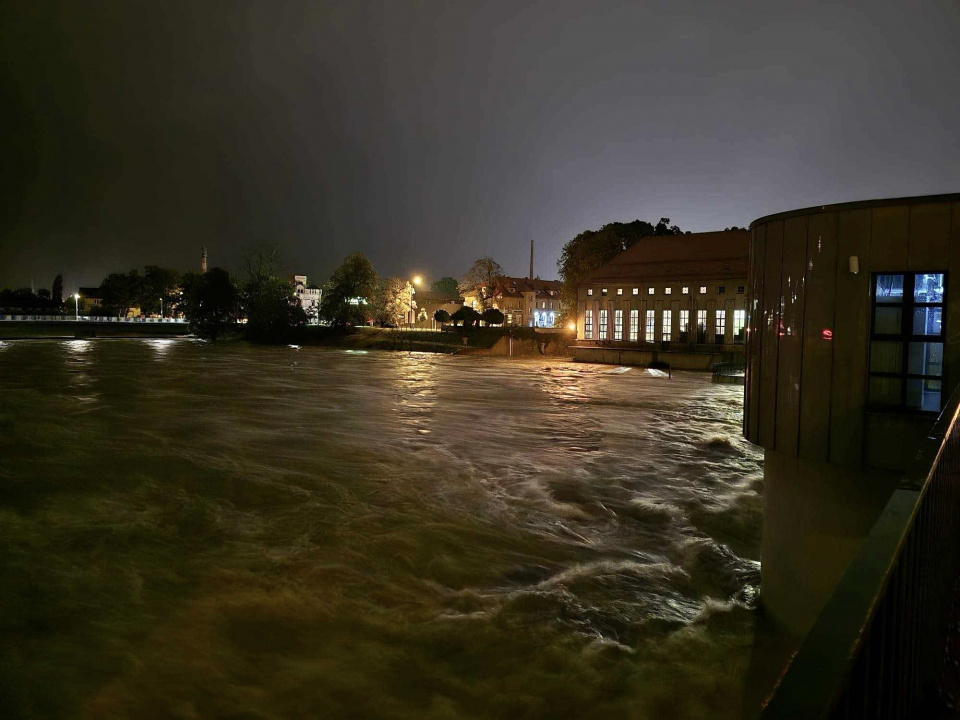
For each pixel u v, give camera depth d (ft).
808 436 27.66
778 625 29.76
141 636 31.09
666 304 222.48
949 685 10.62
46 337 352.49
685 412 116.47
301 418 99.81
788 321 28.48
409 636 31.63
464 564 41.14
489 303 362.74
